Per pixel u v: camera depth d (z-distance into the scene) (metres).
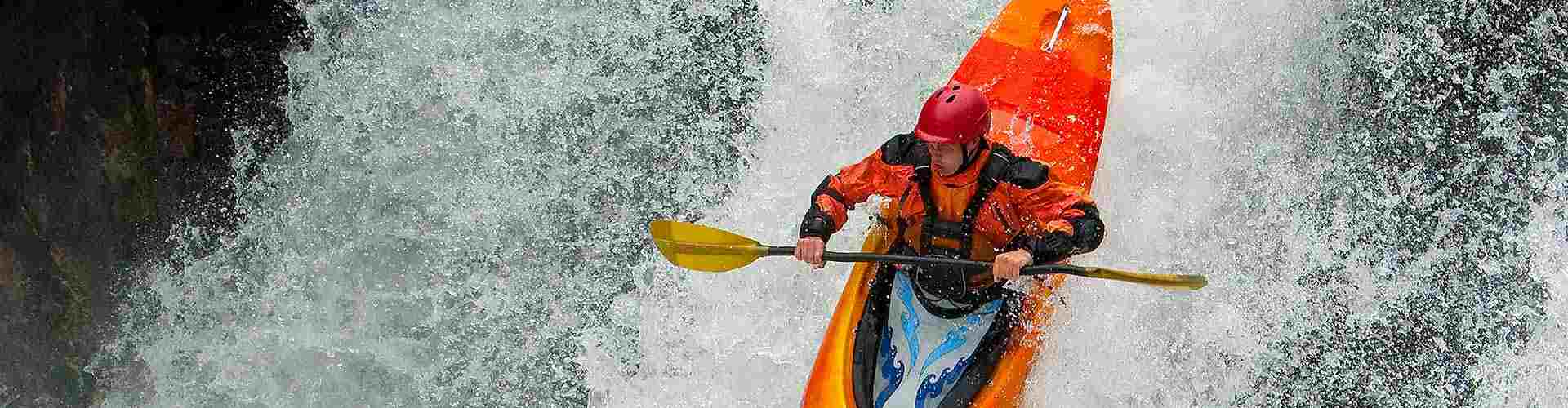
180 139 9.16
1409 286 8.12
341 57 9.00
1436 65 8.52
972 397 5.78
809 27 8.70
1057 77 7.40
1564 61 8.48
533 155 9.01
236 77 9.19
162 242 9.05
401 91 8.94
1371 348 7.90
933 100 5.25
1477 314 8.06
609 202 8.93
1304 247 8.06
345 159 9.07
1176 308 7.40
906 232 5.88
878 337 6.03
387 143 9.01
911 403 5.80
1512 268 8.12
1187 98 8.03
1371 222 8.30
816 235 5.59
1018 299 6.09
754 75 8.83
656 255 8.32
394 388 8.49
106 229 8.81
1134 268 7.40
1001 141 7.04
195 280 8.96
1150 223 7.60
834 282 7.55
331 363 8.61
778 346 7.59
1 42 7.79
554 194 8.94
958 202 5.54
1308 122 8.30
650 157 8.94
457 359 8.52
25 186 8.26
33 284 8.45
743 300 7.82
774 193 8.28
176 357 8.70
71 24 8.27
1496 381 7.85
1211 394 7.36
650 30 9.03
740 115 8.76
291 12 8.91
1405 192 8.37
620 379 7.99
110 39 8.60
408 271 8.89
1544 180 8.30
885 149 5.58
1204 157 7.96
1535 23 8.52
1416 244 8.23
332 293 8.88
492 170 8.98
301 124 9.10
